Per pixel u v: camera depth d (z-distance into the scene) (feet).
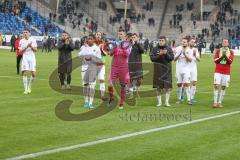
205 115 82.53
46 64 198.70
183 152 56.13
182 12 454.40
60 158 52.06
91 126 69.97
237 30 422.82
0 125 68.85
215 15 441.68
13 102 91.25
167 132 67.00
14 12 389.80
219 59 92.48
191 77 98.37
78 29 414.21
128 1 456.86
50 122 72.08
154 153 55.21
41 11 408.87
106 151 55.57
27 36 105.40
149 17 453.17
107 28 433.89
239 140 63.05
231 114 84.38
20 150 54.95
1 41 359.46
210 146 59.36
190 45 98.58
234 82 148.56
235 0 444.55
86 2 444.96
